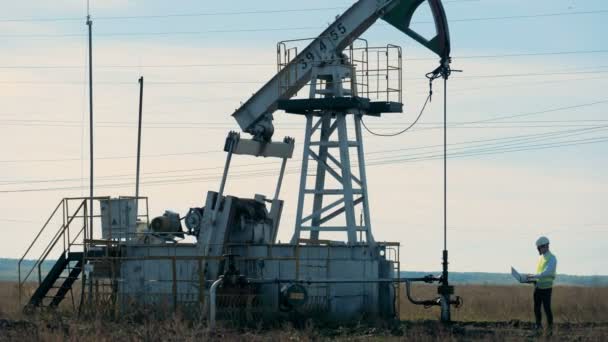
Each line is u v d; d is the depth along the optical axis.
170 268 56.41
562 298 75.75
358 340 44.91
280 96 61.03
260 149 60.31
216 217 56.72
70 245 59.84
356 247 58.00
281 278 55.31
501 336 44.12
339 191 60.03
